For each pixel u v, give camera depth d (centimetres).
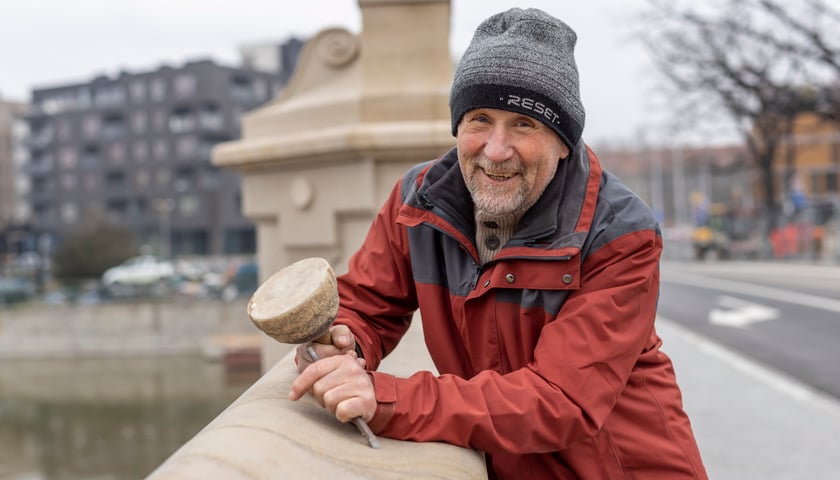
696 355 782
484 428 126
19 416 2067
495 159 141
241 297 3005
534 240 145
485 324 152
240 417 102
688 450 150
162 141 7275
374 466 102
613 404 137
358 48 365
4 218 8362
